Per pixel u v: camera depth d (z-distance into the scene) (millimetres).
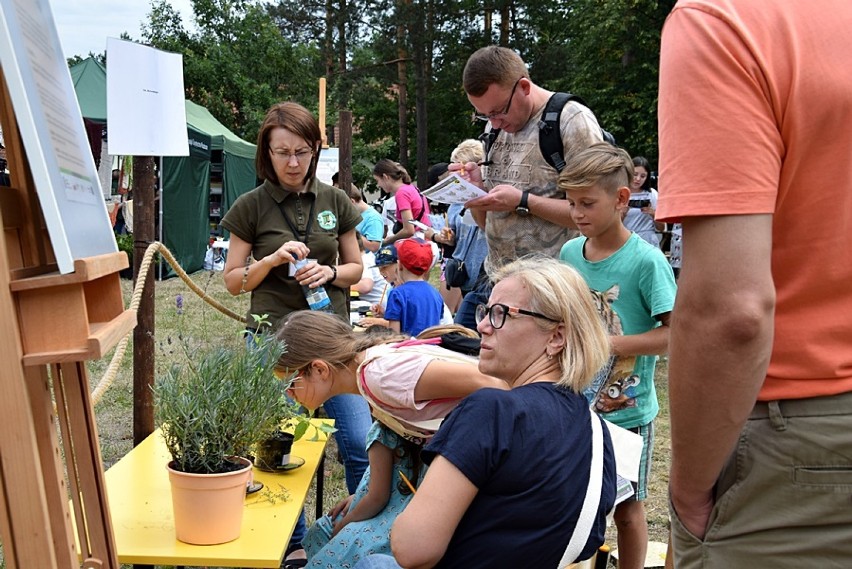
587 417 1783
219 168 15922
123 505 2266
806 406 1201
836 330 1189
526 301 1834
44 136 1282
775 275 1222
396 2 34562
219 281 12594
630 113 24516
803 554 1220
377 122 38438
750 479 1246
